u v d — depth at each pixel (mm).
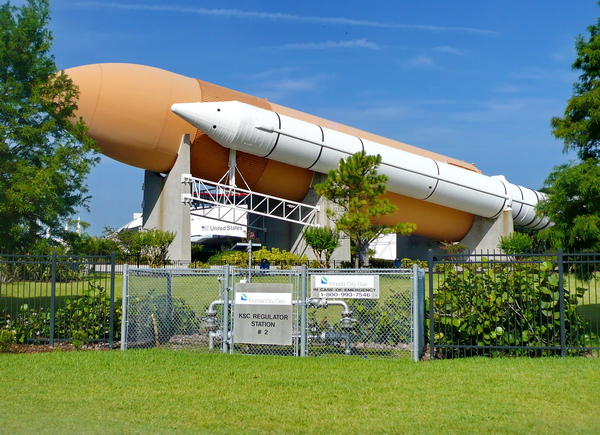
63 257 11336
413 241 48625
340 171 29234
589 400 6949
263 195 34625
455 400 7000
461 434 5762
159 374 8391
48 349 10789
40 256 11414
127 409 6539
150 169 33906
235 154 33219
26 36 14641
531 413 6438
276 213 39844
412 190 37062
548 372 8555
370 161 28812
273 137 31609
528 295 10391
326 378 8203
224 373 8500
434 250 47906
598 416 6316
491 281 10648
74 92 15734
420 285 10836
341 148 33469
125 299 10805
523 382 7918
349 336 10375
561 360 9531
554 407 6668
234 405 6742
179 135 31969
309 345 10594
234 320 10227
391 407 6707
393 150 35781
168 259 32219
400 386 7730
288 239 39625
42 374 8328
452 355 10422
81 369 8695
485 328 10555
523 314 10484
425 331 11195
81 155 15164
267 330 10070
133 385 7695
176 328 11883
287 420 6191
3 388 7480
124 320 10742
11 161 14023
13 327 11547
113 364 9078
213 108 30375
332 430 5875
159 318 11602
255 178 35406
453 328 10641
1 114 14273
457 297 10750
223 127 30531
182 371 8609
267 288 10109
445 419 6238
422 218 41625
